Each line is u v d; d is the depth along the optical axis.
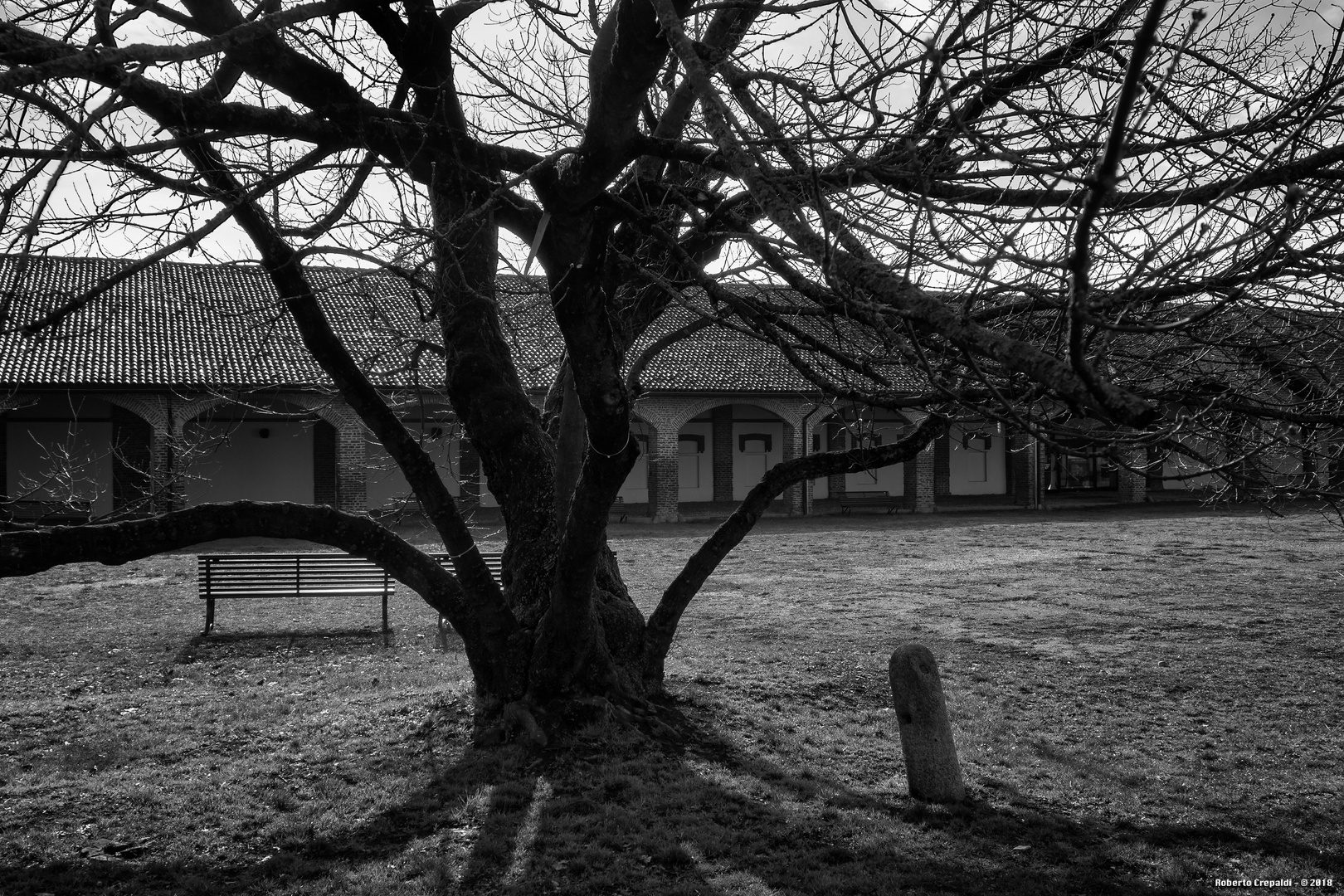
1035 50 5.29
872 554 23.59
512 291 7.71
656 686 8.94
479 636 8.20
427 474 7.84
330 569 13.80
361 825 6.46
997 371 4.79
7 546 6.58
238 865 5.86
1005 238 3.73
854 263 3.19
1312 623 14.04
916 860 5.98
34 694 10.43
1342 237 3.91
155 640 13.52
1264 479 5.60
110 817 6.58
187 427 30.20
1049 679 10.90
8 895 5.42
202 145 5.89
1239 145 4.42
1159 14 2.01
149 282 30.70
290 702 9.66
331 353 7.44
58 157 4.68
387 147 6.08
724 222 5.67
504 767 7.35
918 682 7.13
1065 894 5.59
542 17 7.71
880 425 36.84
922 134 4.72
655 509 33.25
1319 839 6.46
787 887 5.57
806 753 7.99
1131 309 4.27
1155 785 7.46
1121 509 36.34
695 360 34.16
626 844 6.11
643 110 7.88
